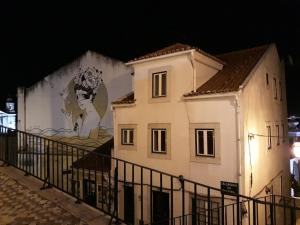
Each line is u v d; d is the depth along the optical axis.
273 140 17.02
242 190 12.35
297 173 25.11
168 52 14.63
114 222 5.70
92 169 17.30
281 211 17.14
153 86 15.59
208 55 14.83
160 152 15.09
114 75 21.42
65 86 23.84
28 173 7.77
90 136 22.30
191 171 13.88
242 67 15.21
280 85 19.38
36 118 25.02
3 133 9.51
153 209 14.99
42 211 5.90
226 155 12.84
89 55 22.62
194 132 13.88
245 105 12.96
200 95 13.44
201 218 13.23
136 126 16.08
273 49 17.81
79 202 6.35
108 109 21.56
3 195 6.55
